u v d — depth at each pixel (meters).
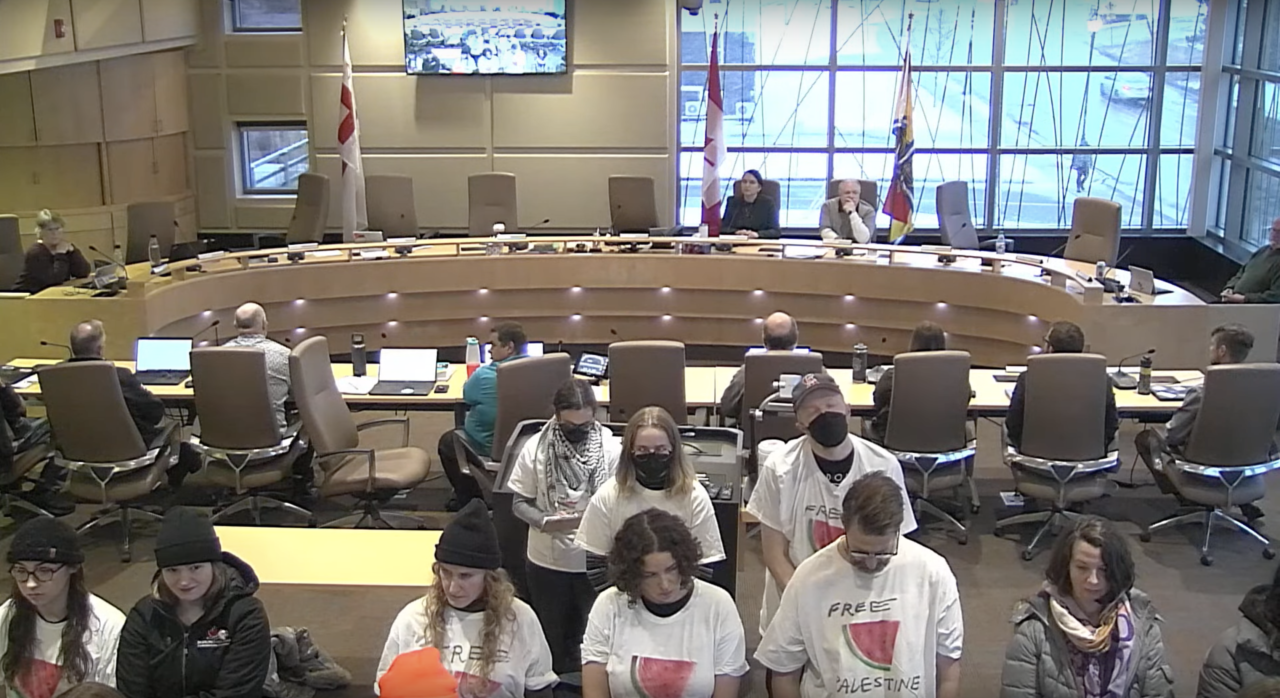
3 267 8.84
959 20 11.18
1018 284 8.15
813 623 2.99
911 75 10.74
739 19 11.27
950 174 11.57
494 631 3.11
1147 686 3.06
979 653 4.88
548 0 10.95
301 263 8.70
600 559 3.86
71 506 6.37
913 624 2.96
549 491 4.16
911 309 8.69
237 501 6.23
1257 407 5.47
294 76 11.33
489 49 11.08
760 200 9.66
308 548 4.32
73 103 10.66
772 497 3.60
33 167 10.75
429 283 9.02
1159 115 11.31
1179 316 7.24
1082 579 2.98
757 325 9.12
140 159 11.21
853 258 8.86
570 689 4.20
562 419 4.13
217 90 11.44
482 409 5.73
